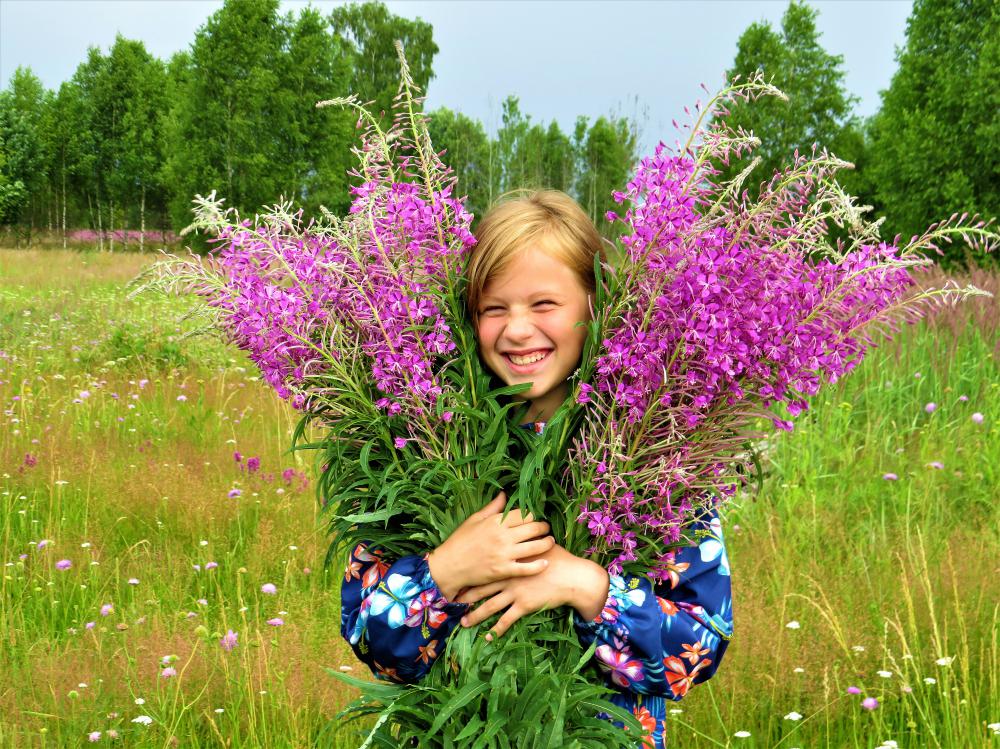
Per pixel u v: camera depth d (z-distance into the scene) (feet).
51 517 14.38
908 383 22.03
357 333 5.06
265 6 102.27
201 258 4.90
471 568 4.89
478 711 4.67
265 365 5.03
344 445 5.25
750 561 13.25
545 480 5.05
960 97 53.72
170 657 9.51
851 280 4.59
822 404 19.70
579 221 5.34
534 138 152.05
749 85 4.44
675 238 4.53
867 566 13.04
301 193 102.94
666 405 4.74
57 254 82.94
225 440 20.11
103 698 9.29
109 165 149.89
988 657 10.25
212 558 13.50
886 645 10.45
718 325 4.40
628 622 4.91
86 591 12.31
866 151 81.56
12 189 141.69
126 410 21.91
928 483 15.98
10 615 11.07
